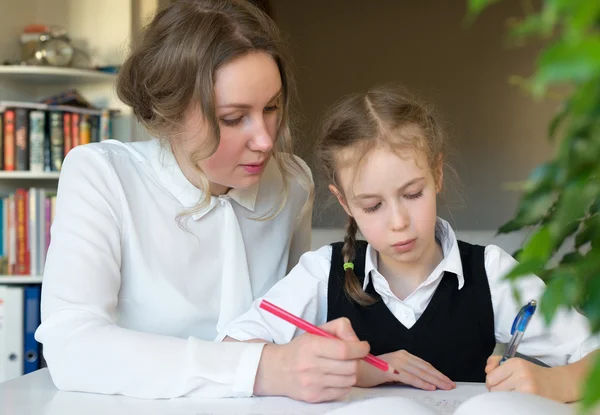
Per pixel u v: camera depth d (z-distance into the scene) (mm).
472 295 1230
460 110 6059
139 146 1288
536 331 1116
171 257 1215
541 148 5930
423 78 6098
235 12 1114
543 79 238
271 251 1363
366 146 1134
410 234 1120
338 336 948
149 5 3270
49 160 2896
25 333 2768
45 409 857
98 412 841
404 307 1237
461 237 2506
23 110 2863
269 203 1353
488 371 995
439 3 6055
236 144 1104
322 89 6219
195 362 918
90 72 2986
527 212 345
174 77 1088
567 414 664
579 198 291
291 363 901
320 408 865
